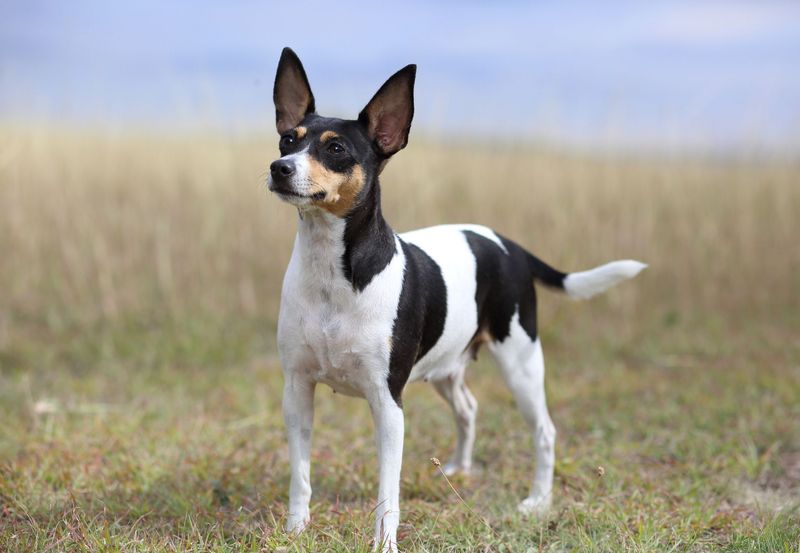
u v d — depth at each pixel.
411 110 4.83
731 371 8.93
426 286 5.05
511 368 5.83
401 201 11.71
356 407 7.82
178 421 7.27
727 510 5.52
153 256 11.77
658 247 12.31
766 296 11.65
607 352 9.86
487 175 12.27
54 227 11.71
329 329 4.71
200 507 5.36
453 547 4.93
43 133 12.51
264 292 11.43
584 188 12.37
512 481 6.27
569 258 11.14
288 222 12.05
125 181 12.78
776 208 13.09
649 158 13.27
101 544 4.69
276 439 6.85
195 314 10.52
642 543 4.87
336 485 5.95
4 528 5.05
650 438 7.02
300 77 5.09
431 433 7.21
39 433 6.84
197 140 12.85
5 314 10.27
